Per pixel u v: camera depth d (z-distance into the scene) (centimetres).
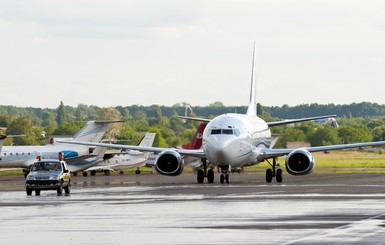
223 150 15575
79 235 6788
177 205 9906
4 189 15075
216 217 8219
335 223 7569
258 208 9312
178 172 16150
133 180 19288
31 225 7612
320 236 6569
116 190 13862
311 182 16475
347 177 19250
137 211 9056
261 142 17575
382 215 8344
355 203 10031
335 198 11000
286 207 9444
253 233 6806
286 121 19100
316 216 8269
